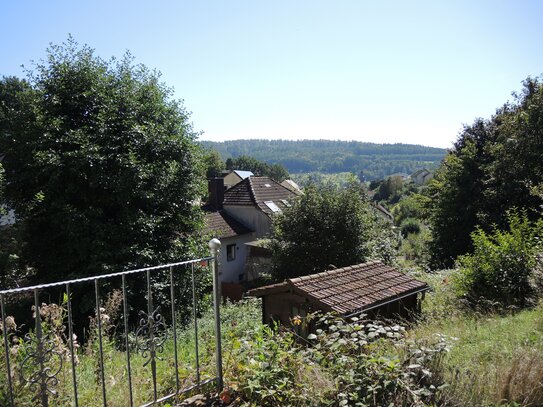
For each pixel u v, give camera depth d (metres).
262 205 27.86
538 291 7.20
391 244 17.22
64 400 2.97
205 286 14.13
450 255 20.75
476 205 19.95
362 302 6.84
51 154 11.67
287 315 7.25
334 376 3.22
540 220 8.90
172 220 14.27
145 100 14.46
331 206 15.40
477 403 3.11
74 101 13.05
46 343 2.86
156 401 3.00
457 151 24.58
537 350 3.77
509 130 18.38
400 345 3.67
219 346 3.32
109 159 12.44
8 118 12.91
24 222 12.45
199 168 15.16
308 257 15.28
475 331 5.36
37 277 12.91
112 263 11.56
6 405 2.70
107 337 4.75
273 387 3.18
